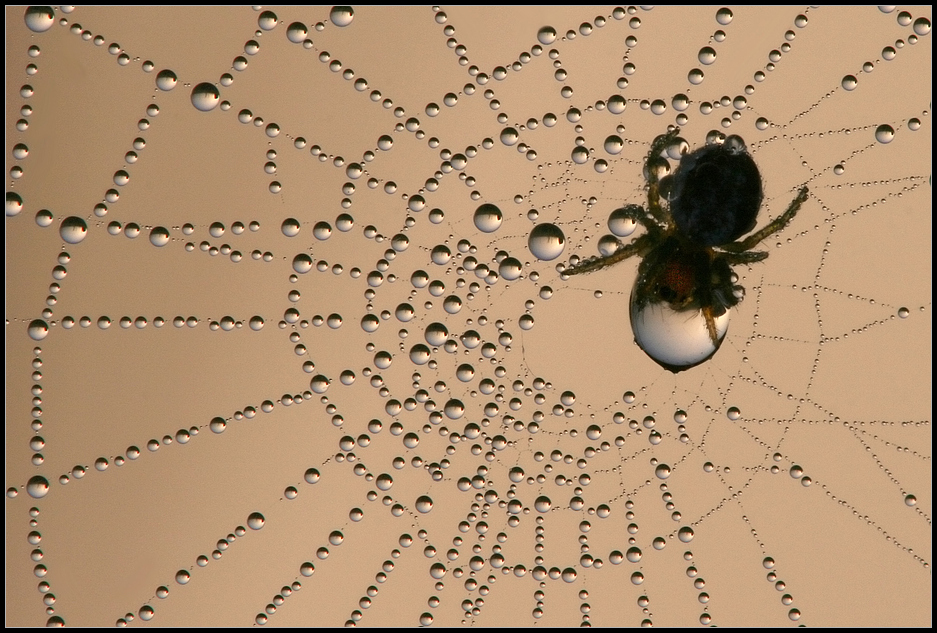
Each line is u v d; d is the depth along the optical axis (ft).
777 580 0.51
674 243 0.50
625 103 0.51
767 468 0.51
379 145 0.51
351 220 0.51
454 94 0.51
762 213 0.50
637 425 0.51
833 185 0.51
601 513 0.51
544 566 0.51
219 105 0.51
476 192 0.51
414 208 0.51
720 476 0.51
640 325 0.50
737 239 0.50
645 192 0.51
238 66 0.51
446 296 0.51
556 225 0.51
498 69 0.51
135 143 0.51
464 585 0.51
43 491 0.51
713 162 0.50
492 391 0.51
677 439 0.51
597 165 0.51
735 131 0.51
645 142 0.51
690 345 0.50
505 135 0.51
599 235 0.51
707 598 0.51
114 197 0.51
